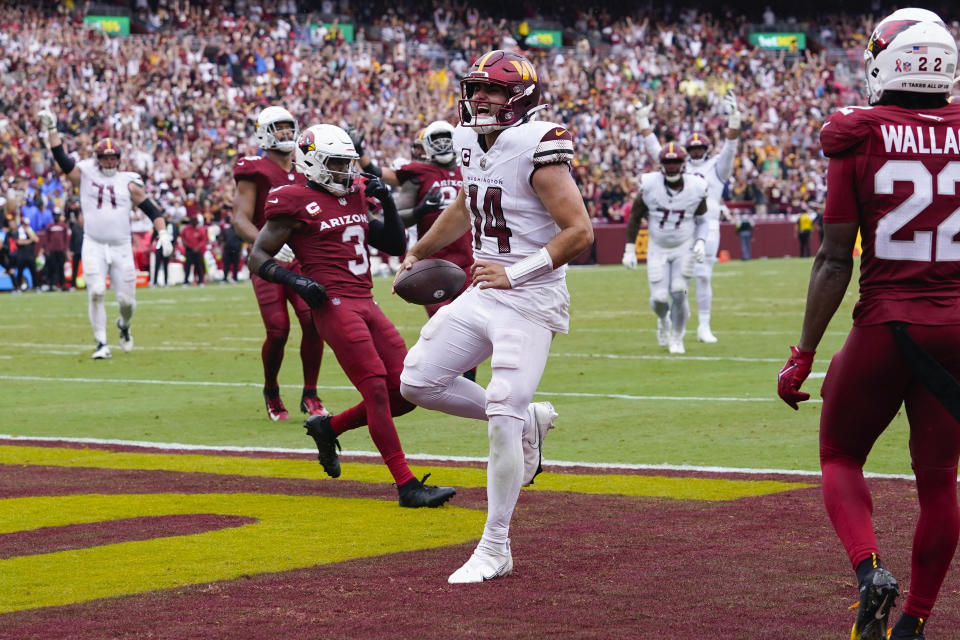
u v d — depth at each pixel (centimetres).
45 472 1318
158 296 4334
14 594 832
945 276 709
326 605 802
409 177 1820
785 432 1531
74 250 4825
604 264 6253
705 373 2141
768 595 817
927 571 715
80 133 5528
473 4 7700
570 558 922
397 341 1206
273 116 1647
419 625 755
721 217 6612
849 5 8800
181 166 5588
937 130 710
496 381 892
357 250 1228
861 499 728
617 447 1440
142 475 1298
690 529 1012
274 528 1036
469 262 1717
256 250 1229
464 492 1196
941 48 719
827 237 725
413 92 6762
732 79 7788
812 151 7588
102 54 5950
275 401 1722
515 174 902
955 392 690
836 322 3180
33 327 3212
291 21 6850
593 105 7106
